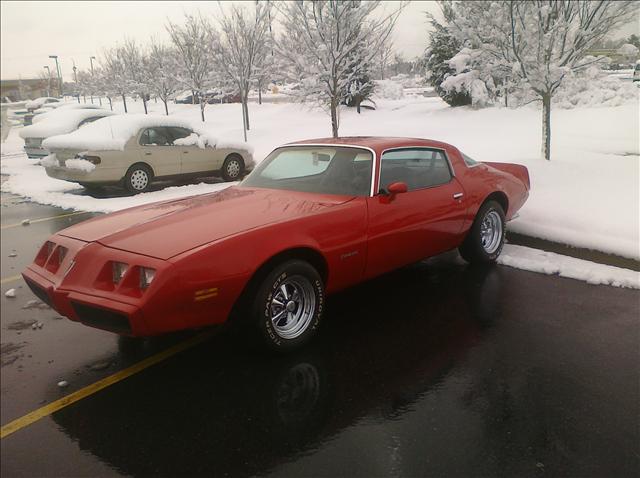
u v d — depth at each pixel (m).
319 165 4.49
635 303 4.25
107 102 49.34
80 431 2.82
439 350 3.55
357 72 11.29
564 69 7.53
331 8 10.04
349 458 2.48
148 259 3.05
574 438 2.57
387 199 4.09
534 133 11.55
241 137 16.66
